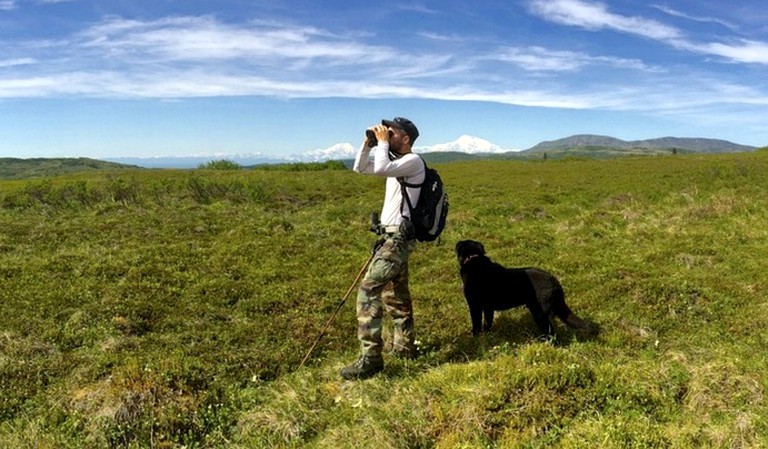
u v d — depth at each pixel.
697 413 4.69
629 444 4.14
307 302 8.27
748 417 4.39
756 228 13.17
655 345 6.33
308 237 13.09
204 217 15.25
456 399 4.82
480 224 15.46
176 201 19.44
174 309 7.73
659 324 7.15
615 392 4.87
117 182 22.09
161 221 14.56
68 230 13.09
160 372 5.35
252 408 5.19
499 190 25.16
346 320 7.44
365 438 4.47
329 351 6.54
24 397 5.30
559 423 4.55
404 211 5.48
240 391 5.48
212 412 5.03
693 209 15.69
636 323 7.12
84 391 5.18
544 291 6.28
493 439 4.39
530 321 7.01
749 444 4.13
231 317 7.63
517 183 28.30
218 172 37.97
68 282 8.79
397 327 6.05
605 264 10.23
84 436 4.67
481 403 4.66
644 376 5.20
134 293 8.21
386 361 5.98
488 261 6.60
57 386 5.45
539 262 10.71
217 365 5.91
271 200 21.05
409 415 4.73
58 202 18.78
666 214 15.70
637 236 12.89
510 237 13.07
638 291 8.18
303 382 5.64
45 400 5.20
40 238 12.36
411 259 11.10
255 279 9.45
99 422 4.72
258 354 6.26
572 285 8.96
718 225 13.94
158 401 4.98
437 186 5.56
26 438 4.62
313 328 7.16
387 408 4.93
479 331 6.75
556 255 11.54
